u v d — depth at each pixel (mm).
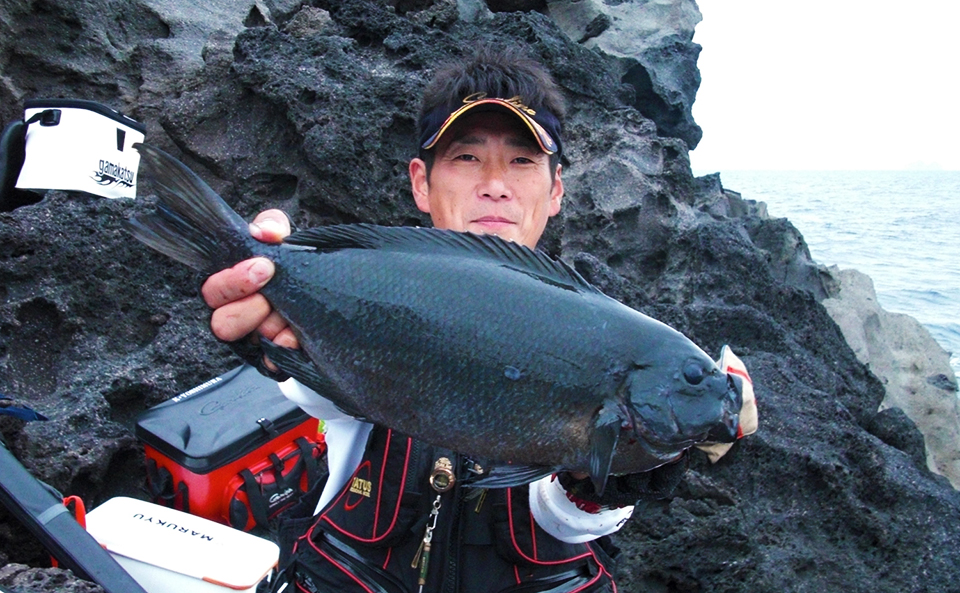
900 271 30953
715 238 6734
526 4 12719
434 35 6109
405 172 5250
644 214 6582
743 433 1961
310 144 5094
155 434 3270
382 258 1729
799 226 51625
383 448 2268
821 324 7434
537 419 1651
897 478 4902
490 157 2365
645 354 1662
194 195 1761
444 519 2227
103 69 6418
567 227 6367
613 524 2270
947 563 4559
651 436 1646
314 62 5492
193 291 4324
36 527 2482
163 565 2650
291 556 2426
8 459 2576
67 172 4391
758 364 5836
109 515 2873
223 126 5465
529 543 2234
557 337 1653
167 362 4000
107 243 4176
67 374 3846
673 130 13508
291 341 1787
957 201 107375
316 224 5266
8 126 4531
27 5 6070
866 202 95750
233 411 3385
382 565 2260
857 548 4652
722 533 4137
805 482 4812
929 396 9125
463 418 1671
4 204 4531
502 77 2463
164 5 7000
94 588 2352
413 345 1666
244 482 3232
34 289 3941
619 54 12953
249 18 7699
